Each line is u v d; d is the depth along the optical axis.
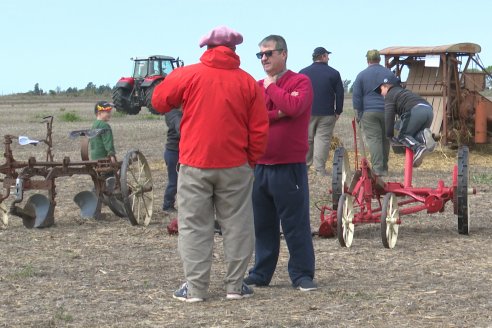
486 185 22.97
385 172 25.56
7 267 12.88
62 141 41.41
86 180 24.52
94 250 14.38
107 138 17.78
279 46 10.51
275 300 10.45
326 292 10.90
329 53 24.64
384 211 14.20
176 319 9.52
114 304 10.32
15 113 77.00
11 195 21.56
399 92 16.94
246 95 10.05
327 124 24.69
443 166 27.84
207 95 9.96
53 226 17.03
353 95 24.86
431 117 16.92
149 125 53.22
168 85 10.10
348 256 13.68
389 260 13.33
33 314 9.86
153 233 16.16
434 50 29.61
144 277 12.05
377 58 24.70
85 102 123.50
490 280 11.73
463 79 30.59
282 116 10.47
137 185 17.16
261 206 11.06
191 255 10.34
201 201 10.20
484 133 29.69
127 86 64.44
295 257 11.04
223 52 10.02
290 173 10.65
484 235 15.73
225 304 10.26
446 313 9.74
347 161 16.73
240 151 10.16
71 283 11.62
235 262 10.44
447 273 12.27
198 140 10.02
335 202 15.87
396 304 10.17
